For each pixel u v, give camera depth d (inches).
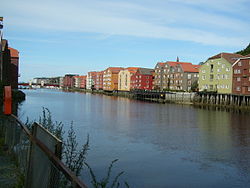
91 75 7253.9
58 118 1403.8
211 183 502.9
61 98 3430.1
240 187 486.6
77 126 1135.0
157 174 540.7
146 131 1059.9
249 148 791.7
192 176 536.7
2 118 403.5
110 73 5620.1
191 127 1202.6
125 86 5093.5
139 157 661.3
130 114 1720.0
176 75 3870.6
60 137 363.3
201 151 743.1
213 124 1317.7
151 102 3169.3
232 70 2647.6
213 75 2952.8
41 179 163.8
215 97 2694.4
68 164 333.7
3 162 285.0
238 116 1727.4
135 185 477.7
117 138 892.6
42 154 164.9
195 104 2888.8
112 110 1967.3
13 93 2448.3
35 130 195.2
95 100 3238.2
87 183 467.2
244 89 2507.4
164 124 1282.0
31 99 2901.1
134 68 5418.3
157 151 729.0
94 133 973.2
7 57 2669.8
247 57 2465.6
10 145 317.1
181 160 649.0
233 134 1031.0
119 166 580.1
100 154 671.8
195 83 3649.1
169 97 3282.5
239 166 610.2
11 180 232.5
